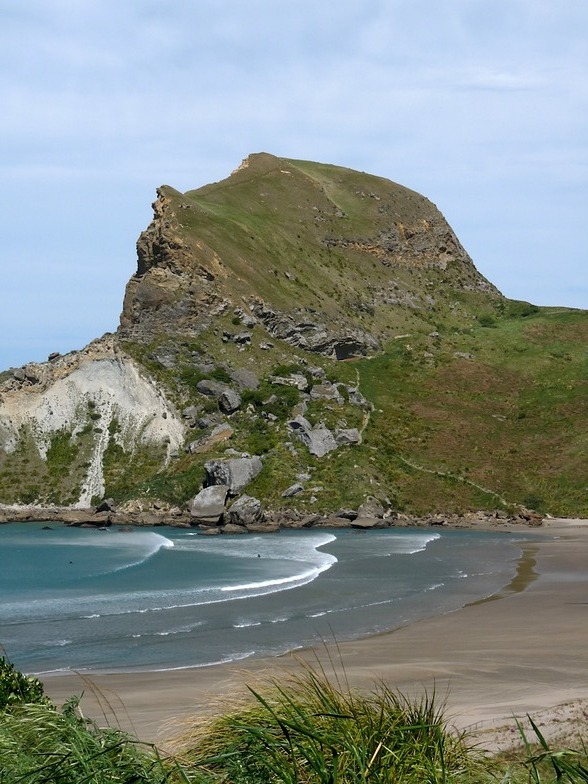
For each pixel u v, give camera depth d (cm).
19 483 12544
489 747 1372
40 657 3102
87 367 13862
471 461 12744
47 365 14238
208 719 891
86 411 13400
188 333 14612
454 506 11512
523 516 10881
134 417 13188
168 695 2362
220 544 8500
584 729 1488
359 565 6366
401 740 856
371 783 774
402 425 13550
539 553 7300
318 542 8556
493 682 2391
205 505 11044
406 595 4712
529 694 2169
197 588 5175
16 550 8150
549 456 13012
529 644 3111
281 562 6694
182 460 12406
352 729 856
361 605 4347
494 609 4131
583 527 10319
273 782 770
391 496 11450
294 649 3150
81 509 12062
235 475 11369
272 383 13875
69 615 4147
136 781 765
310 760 771
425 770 805
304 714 855
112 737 842
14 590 5247
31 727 884
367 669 2650
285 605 4378
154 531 10288
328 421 12912
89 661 3014
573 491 12006
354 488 11300
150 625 3812
